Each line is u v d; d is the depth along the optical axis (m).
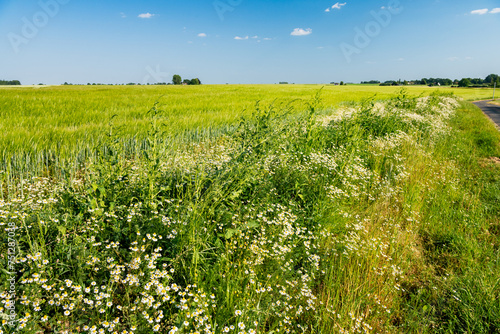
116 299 2.66
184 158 5.28
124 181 3.87
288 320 2.70
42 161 5.63
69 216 3.23
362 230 4.43
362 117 8.85
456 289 3.60
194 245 3.07
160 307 2.62
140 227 3.27
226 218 3.71
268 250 3.42
